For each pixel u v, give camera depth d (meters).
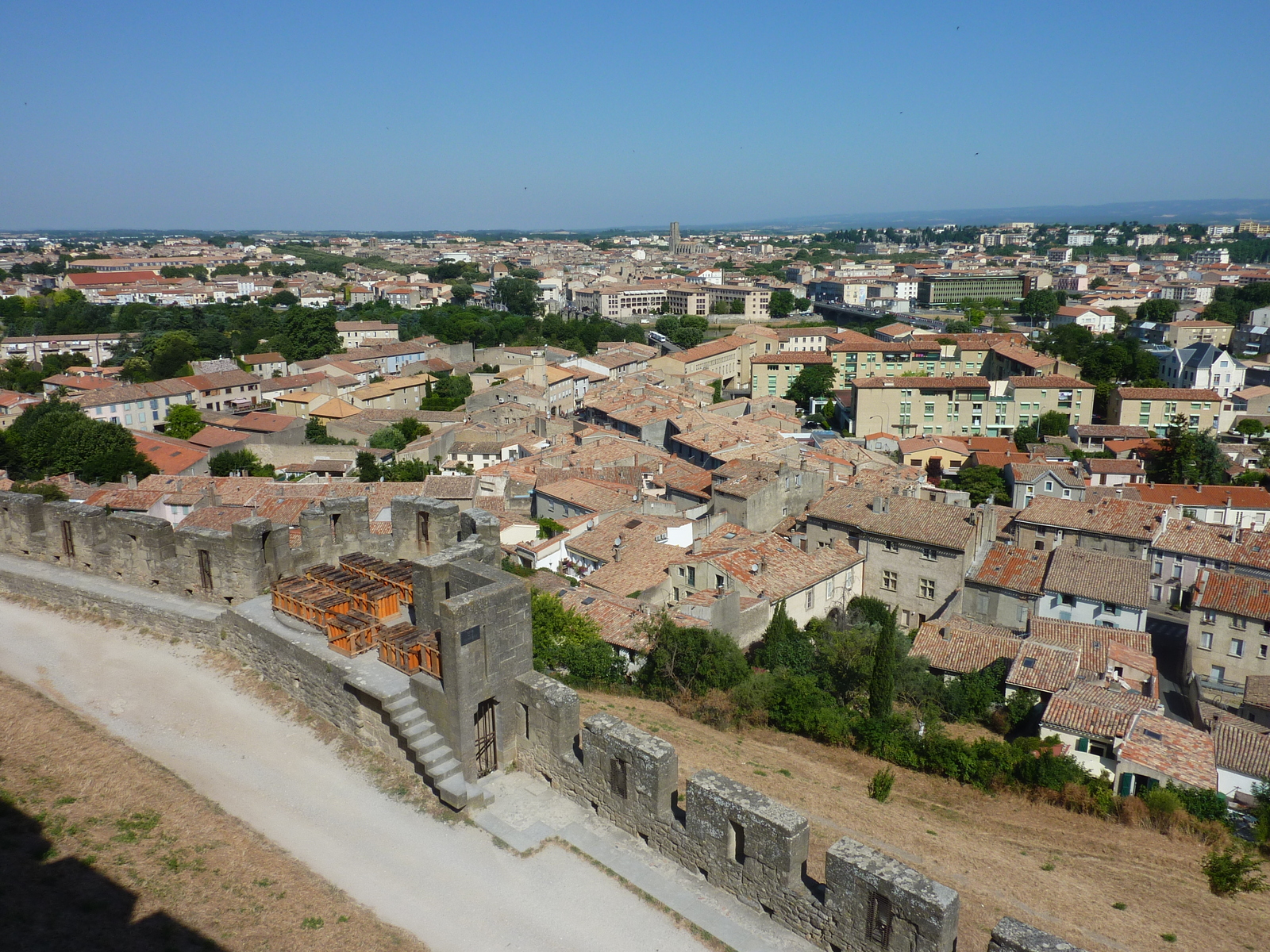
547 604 47.47
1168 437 128.75
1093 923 28.11
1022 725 49.56
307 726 26.84
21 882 19.05
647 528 68.81
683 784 30.91
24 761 23.70
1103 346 181.62
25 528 37.41
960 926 26.22
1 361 190.50
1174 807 39.03
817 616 66.38
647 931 20.14
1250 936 29.09
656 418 130.88
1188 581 81.88
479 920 20.27
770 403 165.50
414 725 24.45
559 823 23.66
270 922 19.45
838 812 33.12
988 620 70.56
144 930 18.48
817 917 19.61
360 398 161.75
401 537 33.94
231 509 63.22
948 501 88.38
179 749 25.50
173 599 32.88
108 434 107.56
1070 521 87.19
